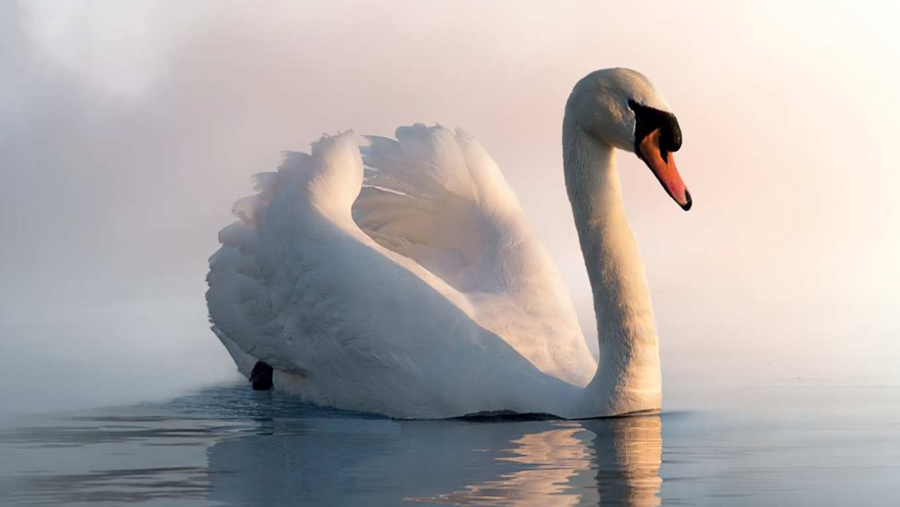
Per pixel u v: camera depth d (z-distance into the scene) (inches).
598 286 426.0
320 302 458.9
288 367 480.4
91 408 466.0
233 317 501.7
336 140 493.0
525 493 323.6
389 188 506.6
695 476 343.3
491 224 499.8
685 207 409.1
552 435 396.8
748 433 401.7
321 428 421.1
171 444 396.5
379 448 382.3
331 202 477.4
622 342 423.5
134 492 332.8
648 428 408.8
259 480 342.6
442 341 438.9
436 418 434.3
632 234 428.1
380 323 444.5
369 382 448.1
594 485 332.5
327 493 326.3
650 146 417.7
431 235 511.5
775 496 323.3
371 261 454.9
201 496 327.6
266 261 482.3
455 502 315.3
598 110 422.9
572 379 441.1
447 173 502.0
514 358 439.5
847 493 326.3
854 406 446.0
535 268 481.1
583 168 429.1
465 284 483.5
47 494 332.5
